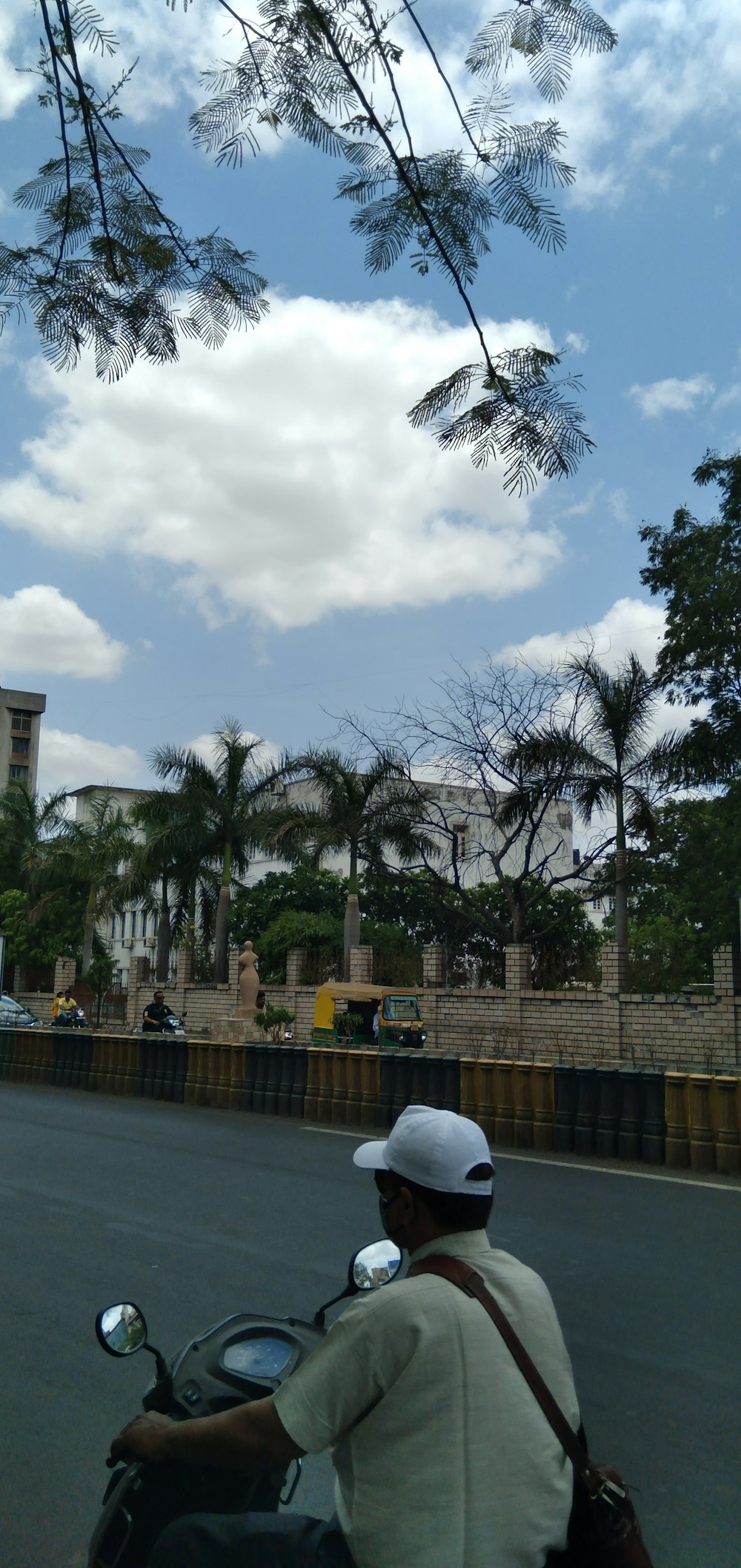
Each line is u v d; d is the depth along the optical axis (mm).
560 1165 11961
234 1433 2199
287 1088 16984
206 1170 11555
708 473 24203
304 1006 31234
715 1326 6301
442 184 3613
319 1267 7531
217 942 34750
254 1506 2717
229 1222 8984
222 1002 34031
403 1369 2078
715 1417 5070
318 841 31797
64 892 46438
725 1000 20391
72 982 43344
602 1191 10352
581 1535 2195
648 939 32562
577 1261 7715
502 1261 2270
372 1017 27922
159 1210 9461
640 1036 21578
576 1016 22719
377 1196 10125
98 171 4004
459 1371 2082
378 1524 2061
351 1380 2105
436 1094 14555
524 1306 2201
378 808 30781
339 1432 2121
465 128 3561
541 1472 2105
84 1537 4020
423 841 30875
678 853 27391
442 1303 2127
